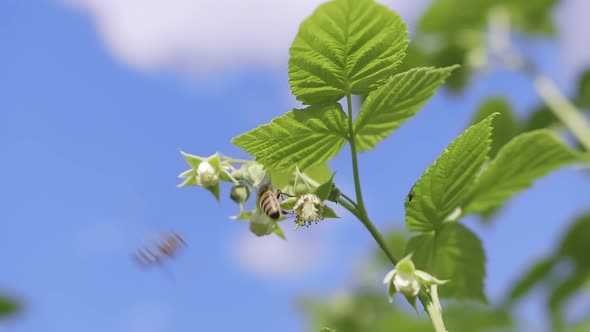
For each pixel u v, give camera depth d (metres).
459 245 0.70
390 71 0.65
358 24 0.63
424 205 0.67
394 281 0.64
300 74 0.64
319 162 0.67
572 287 0.92
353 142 0.66
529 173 0.69
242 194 0.69
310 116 0.65
